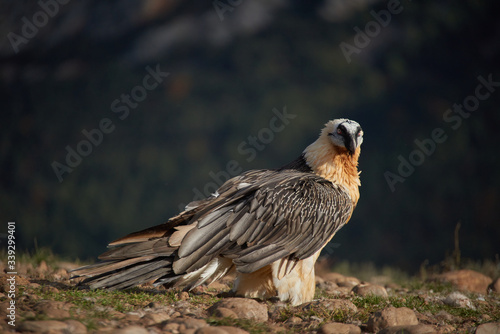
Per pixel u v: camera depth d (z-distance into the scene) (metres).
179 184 52.41
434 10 59.12
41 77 61.53
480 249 49.38
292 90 55.53
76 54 62.03
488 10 59.28
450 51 58.06
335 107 54.41
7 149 58.62
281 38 59.12
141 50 60.56
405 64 57.69
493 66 57.56
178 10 62.53
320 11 60.25
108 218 51.69
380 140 54.12
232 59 58.44
